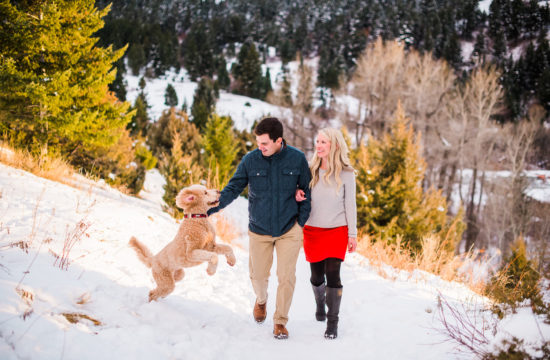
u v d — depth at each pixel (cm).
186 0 17362
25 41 933
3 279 252
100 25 1121
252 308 405
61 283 281
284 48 11594
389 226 1033
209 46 10956
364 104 3834
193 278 432
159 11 16925
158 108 7388
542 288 334
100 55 1107
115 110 1123
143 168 1502
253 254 333
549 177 3058
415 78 3469
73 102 1020
